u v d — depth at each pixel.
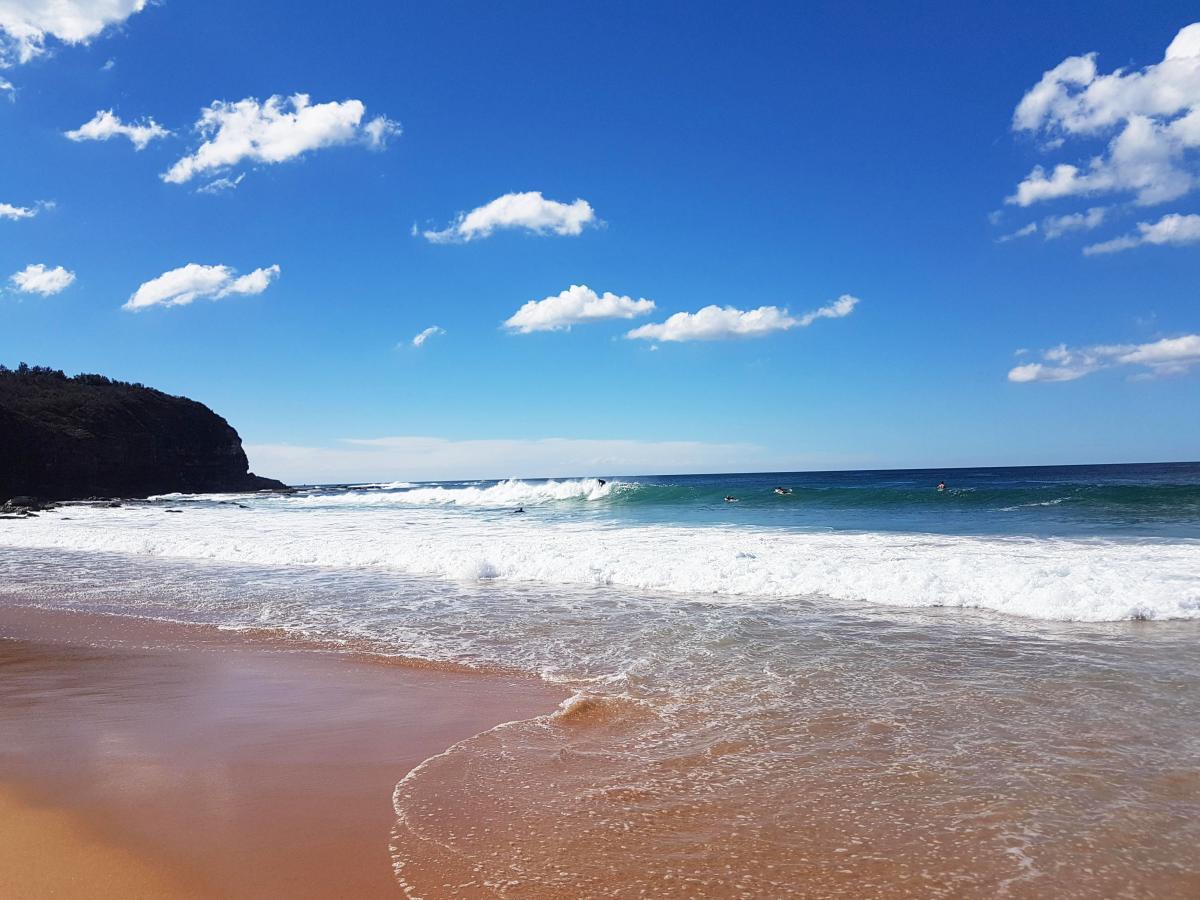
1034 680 6.51
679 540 17.02
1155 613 8.95
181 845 3.86
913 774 4.59
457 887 3.43
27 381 76.75
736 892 3.34
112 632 9.39
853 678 6.68
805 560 12.91
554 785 4.54
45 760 5.11
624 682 6.73
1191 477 52.66
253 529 23.34
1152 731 5.24
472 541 17.81
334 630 9.18
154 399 83.12
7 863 3.69
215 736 5.57
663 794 4.39
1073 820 3.97
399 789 4.53
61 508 42.03
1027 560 12.30
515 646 8.19
